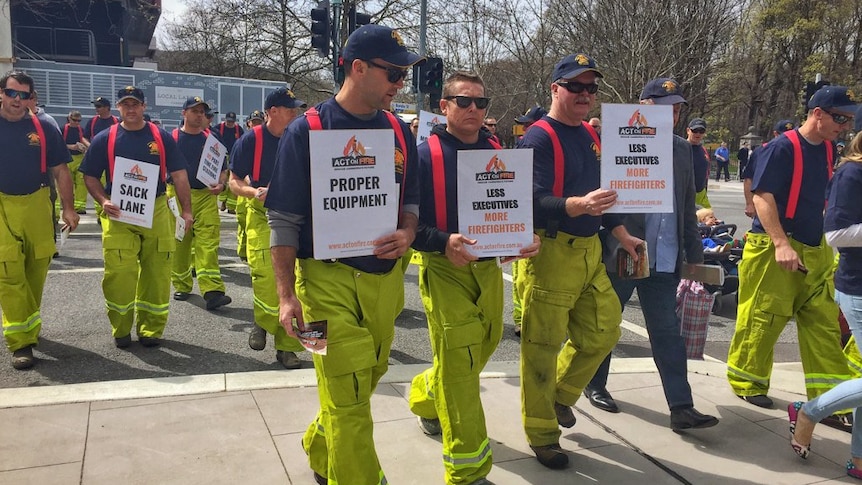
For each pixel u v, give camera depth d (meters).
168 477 3.20
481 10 29.47
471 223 3.06
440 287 3.11
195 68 33.34
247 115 22.16
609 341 3.54
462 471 3.07
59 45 26.62
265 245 4.86
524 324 3.47
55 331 5.66
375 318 2.66
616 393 4.55
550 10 26.20
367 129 2.54
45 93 19.78
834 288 3.75
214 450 3.47
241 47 31.91
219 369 4.90
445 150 3.17
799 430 3.61
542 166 3.29
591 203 3.00
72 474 3.19
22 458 3.32
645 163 3.30
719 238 7.53
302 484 3.18
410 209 2.80
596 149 3.46
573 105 3.30
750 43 37.00
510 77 32.88
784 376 4.96
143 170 4.89
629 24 23.42
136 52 40.75
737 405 4.39
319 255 2.47
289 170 2.49
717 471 3.52
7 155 4.62
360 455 2.56
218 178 6.50
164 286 5.30
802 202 3.92
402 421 3.93
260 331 5.32
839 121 3.78
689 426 3.83
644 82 23.05
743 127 50.97
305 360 5.12
